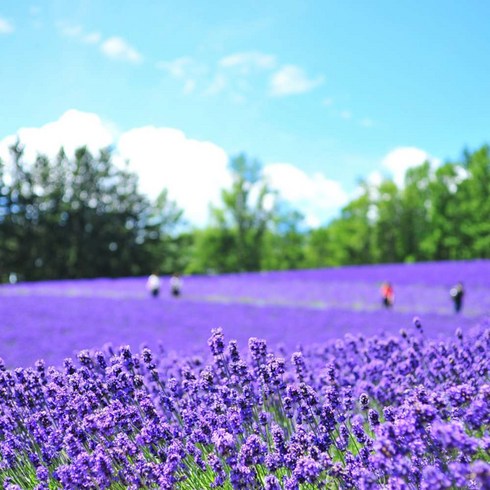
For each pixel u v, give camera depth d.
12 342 16.45
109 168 79.44
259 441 4.09
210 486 4.36
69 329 19.39
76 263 75.62
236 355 5.59
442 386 5.93
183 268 82.12
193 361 7.69
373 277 42.09
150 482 4.27
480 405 3.96
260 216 80.38
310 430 5.14
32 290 38.88
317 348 9.55
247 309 25.25
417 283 37.44
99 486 4.19
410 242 82.75
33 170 75.69
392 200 82.31
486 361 6.18
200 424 4.85
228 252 80.88
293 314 23.08
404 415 4.04
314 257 95.12
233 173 79.25
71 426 4.75
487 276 37.16
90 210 76.81
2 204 73.50
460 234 73.75
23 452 5.05
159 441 4.79
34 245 73.94
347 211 85.38
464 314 22.50
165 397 5.59
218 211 80.31
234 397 5.15
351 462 4.27
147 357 5.73
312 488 4.18
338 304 29.66
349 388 5.80
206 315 23.47
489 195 69.94
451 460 4.00
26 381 5.64
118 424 4.86
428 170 84.69
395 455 3.57
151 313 24.08
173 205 82.19
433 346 6.77
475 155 71.31
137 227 79.88
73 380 5.29
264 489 3.99
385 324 19.16
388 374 6.44
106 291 37.91
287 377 6.81
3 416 5.29
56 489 4.63
